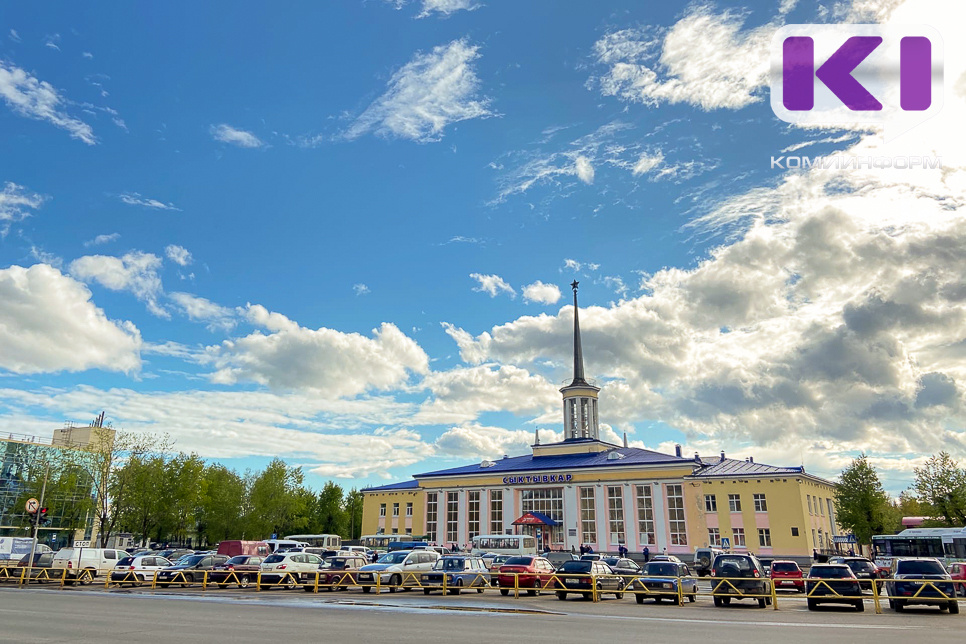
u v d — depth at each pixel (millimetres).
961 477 49500
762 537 56250
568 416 74688
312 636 13742
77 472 69250
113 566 36500
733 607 24891
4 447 78312
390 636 13945
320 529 97625
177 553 50469
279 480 78875
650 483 58875
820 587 24250
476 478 67500
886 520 54031
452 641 13352
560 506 62281
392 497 74250
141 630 14328
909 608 24828
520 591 30375
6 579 35219
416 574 31031
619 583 29125
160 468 64812
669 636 14938
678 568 27828
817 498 61969
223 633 14000
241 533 78750
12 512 75562
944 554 38281
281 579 31750
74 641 12609
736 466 62000
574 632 15383
